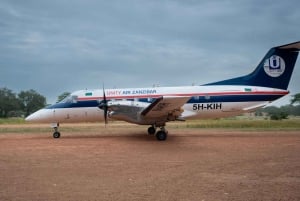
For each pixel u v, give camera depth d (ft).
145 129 92.94
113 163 36.58
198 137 65.51
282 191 24.25
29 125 132.67
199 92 65.36
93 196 23.18
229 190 24.61
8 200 22.27
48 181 27.89
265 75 66.64
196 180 28.02
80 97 66.54
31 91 370.53
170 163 36.40
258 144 53.72
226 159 38.93
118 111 59.41
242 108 65.62
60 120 66.90
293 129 88.94
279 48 66.18
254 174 30.42
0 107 345.51
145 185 26.32
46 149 48.80
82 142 57.77
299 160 38.19
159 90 66.39
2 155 43.01
